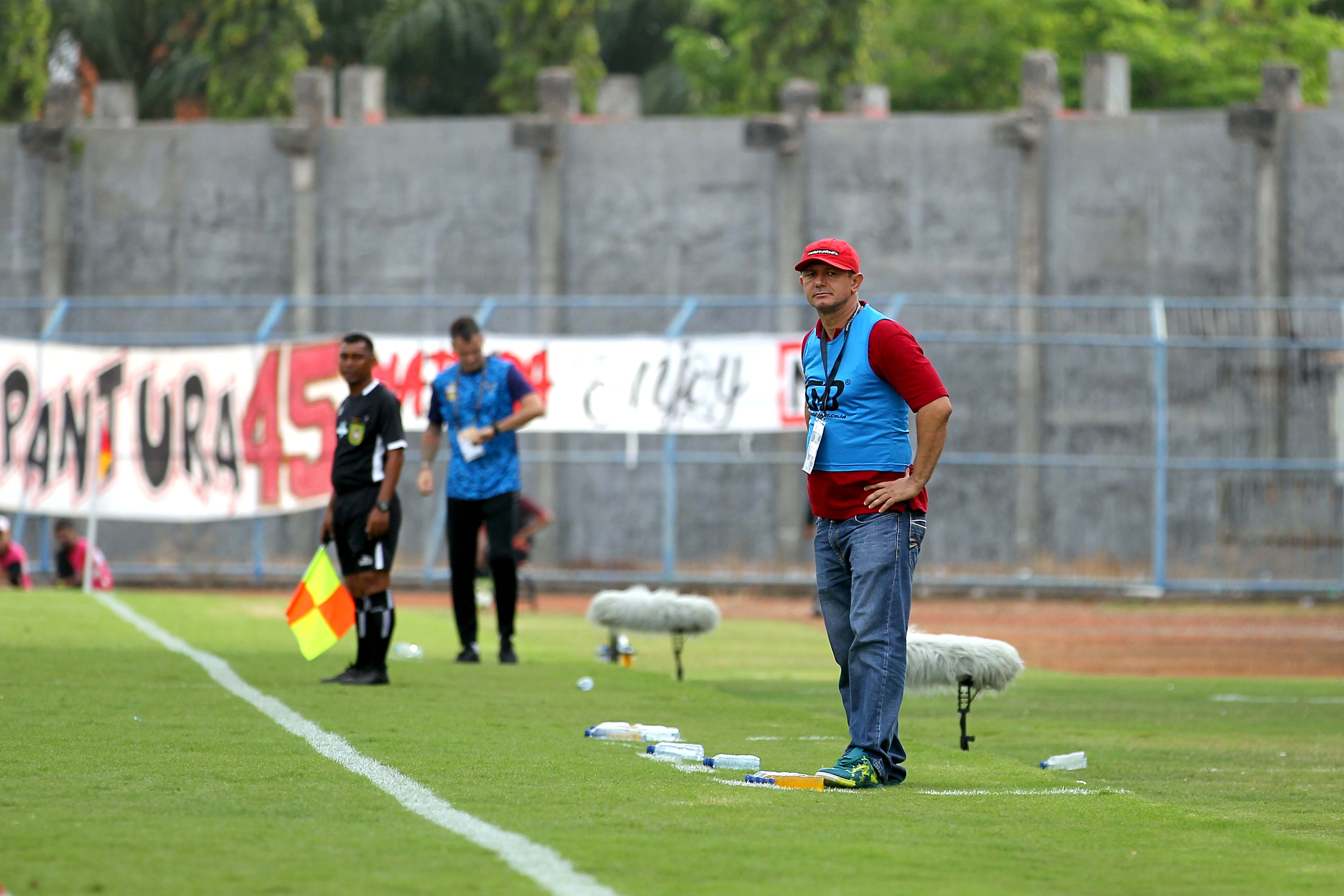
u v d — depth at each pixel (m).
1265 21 126.50
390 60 141.38
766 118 87.00
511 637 35.66
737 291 88.81
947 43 126.38
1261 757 24.00
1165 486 78.19
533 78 115.19
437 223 91.19
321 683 29.11
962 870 13.88
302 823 15.09
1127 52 120.88
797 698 32.38
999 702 33.19
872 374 19.36
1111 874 13.95
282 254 92.44
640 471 89.62
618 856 13.84
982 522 86.06
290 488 75.69
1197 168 84.56
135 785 17.16
